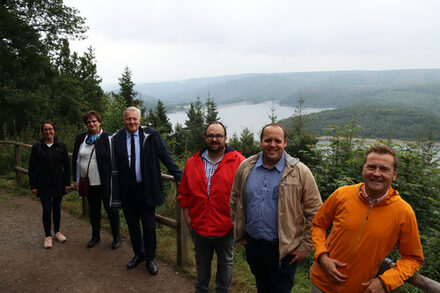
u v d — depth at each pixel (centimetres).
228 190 221
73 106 1727
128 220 294
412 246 134
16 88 1358
